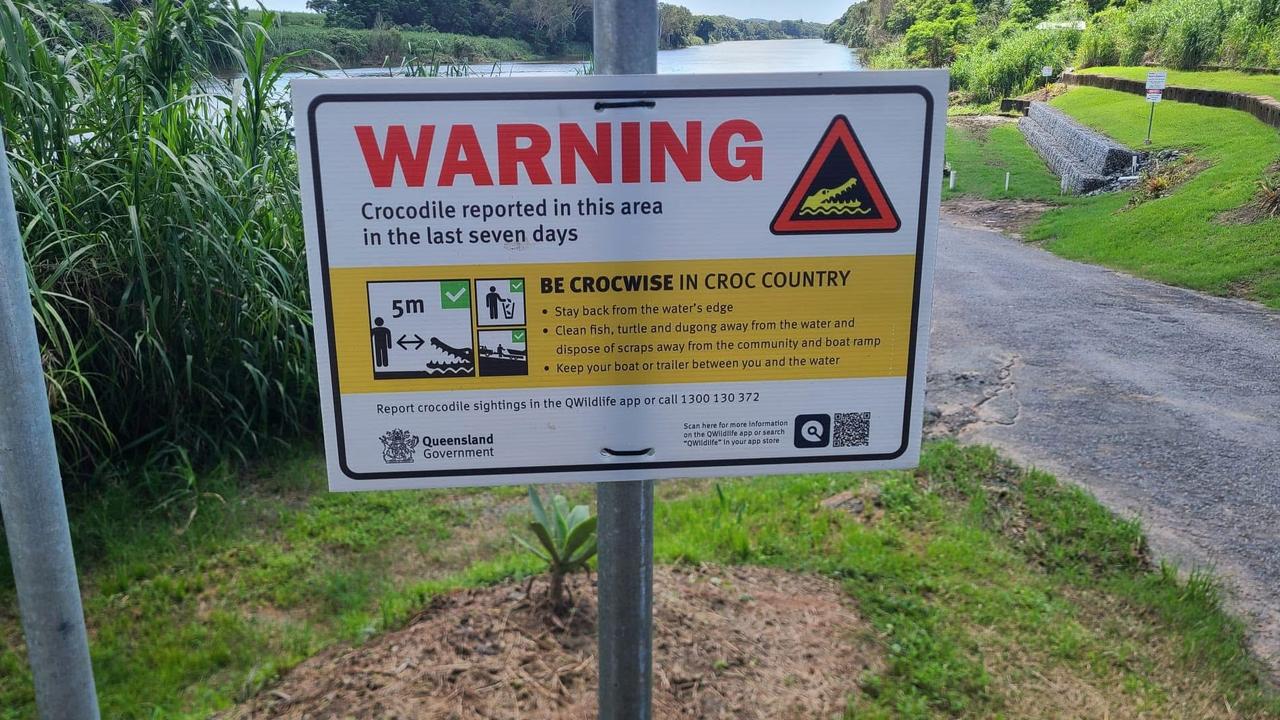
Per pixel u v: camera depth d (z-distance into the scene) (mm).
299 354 4969
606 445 1635
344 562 3932
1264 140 15672
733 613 3209
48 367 3943
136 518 4148
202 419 4625
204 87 4871
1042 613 3436
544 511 3295
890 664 3031
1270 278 10328
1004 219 16875
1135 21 29875
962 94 37344
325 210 1503
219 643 3270
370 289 1540
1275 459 5285
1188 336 8234
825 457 1667
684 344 1594
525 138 1489
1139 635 3359
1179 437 5633
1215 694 3045
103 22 4961
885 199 1551
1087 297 9984
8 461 1703
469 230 1523
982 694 2947
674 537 3887
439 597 3309
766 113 1503
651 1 1483
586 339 1584
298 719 2689
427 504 4520
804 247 1563
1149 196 15031
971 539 3994
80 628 1851
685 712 2666
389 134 1478
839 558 3754
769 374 1617
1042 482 4676
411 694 2734
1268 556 4125
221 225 4422
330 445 1599
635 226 1537
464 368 1582
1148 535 4281
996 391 6559
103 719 2912
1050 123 24172
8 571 3742
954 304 9570
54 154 4309
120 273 4246
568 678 2783
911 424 1660
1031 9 44781
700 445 1640
